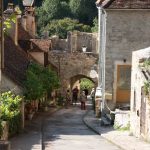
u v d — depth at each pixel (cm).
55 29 7738
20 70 3198
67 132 2712
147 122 2036
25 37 4662
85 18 8156
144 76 2138
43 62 4525
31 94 3005
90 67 5528
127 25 3102
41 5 8238
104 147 2014
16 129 2372
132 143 2030
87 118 3625
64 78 5556
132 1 3088
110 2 3080
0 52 1138
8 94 2386
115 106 3119
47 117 3772
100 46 3653
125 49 3109
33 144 1983
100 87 3591
